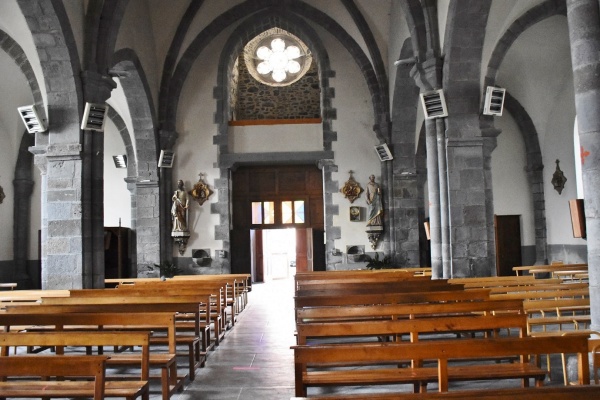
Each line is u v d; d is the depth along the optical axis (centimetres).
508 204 1927
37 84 1305
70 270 1165
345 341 877
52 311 690
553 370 663
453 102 1186
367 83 1845
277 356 825
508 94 1869
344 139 1936
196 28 1823
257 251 2411
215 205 1925
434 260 1205
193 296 800
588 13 630
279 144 1956
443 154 1193
